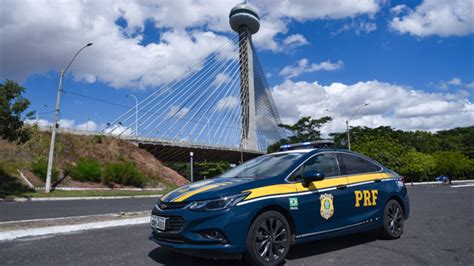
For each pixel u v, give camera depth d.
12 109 17.39
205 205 4.08
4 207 13.37
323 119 63.22
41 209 12.45
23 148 26.28
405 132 93.38
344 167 5.67
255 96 68.81
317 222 4.89
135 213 9.66
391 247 5.53
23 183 22.11
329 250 5.33
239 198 4.20
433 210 10.87
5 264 4.53
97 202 16.72
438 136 101.38
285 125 64.88
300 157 5.24
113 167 28.16
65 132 31.78
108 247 5.50
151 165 35.53
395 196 6.23
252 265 4.24
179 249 4.10
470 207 11.78
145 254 5.06
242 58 67.31
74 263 4.59
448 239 6.15
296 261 4.72
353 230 5.40
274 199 4.46
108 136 36.06
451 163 56.78
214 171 71.00
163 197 4.62
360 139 65.06
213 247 3.97
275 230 4.43
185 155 54.84
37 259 4.78
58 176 25.00
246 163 5.86
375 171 6.17
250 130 63.69
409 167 53.81
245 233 4.13
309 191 4.89
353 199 5.45
